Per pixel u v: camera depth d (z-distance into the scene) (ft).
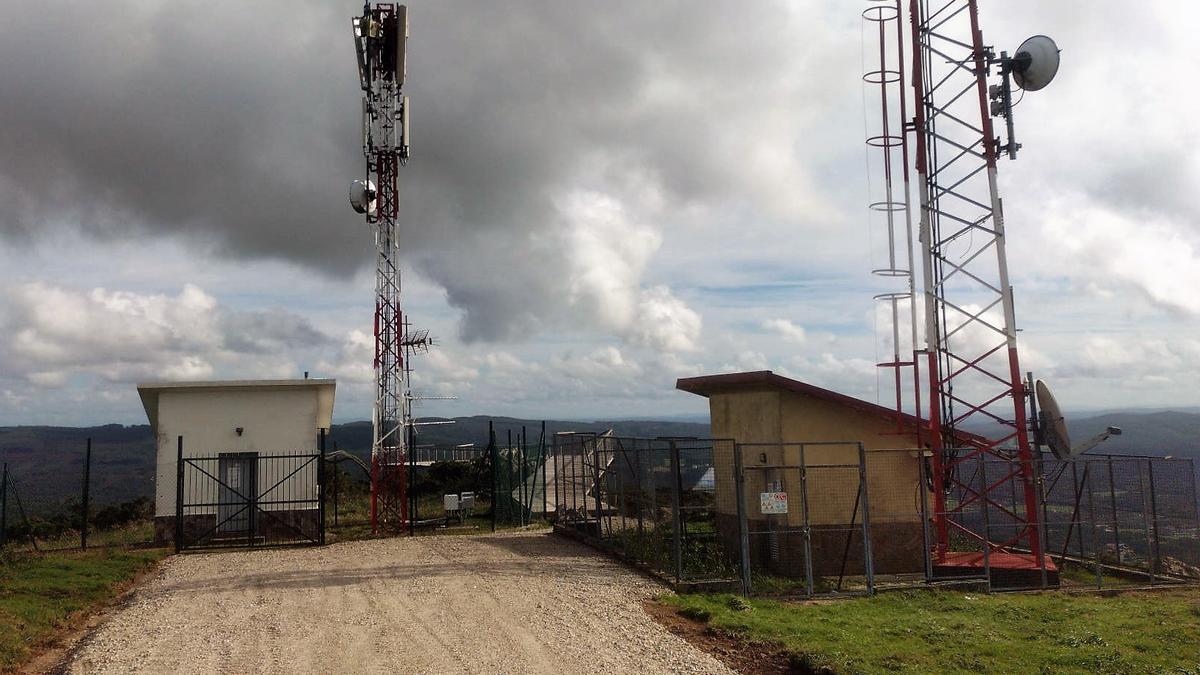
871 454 56.34
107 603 44.09
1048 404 51.42
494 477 77.51
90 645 34.35
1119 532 55.72
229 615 39.17
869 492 55.88
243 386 71.31
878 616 39.63
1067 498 54.24
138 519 91.61
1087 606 42.75
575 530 65.26
